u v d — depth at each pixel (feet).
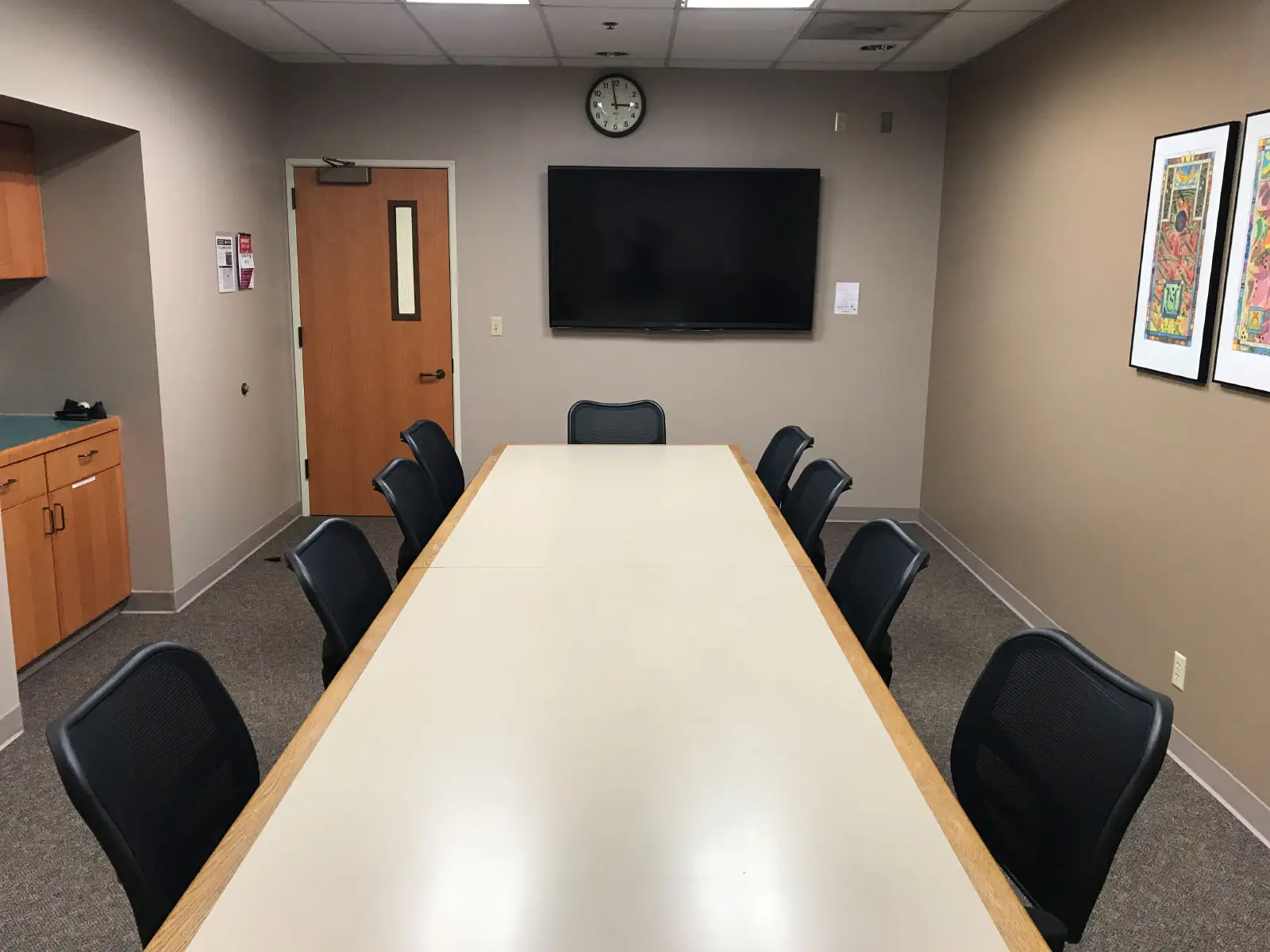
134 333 13.42
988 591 15.72
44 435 12.10
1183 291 10.19
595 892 4.27
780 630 7.35
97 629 13.56
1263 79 9.00
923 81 18.13
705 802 4.97
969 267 16.96
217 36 15.28
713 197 18.30
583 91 18.12
